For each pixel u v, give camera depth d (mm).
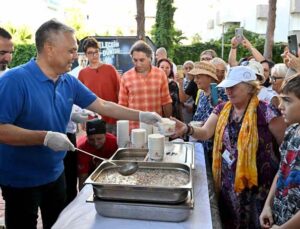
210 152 2533
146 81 3223
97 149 2492
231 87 1888
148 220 1366
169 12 15148
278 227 1329
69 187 2652
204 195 1623
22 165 1770
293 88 1366
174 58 15398
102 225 1341
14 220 1862
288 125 1592
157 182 1469
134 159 1994
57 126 1842
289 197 1405
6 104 1582
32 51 10875
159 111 3270
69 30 1698
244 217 1913
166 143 2221
